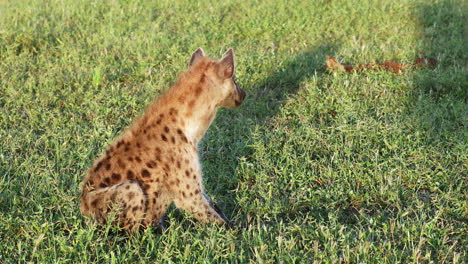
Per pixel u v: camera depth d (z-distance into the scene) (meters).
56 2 28.02
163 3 28.58
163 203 10.47
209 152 13.95
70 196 11.33
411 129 14.84
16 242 10.28
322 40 23.59
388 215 11.35
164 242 9.94
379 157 13.42
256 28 24.92
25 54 20.95
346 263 9.55
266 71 19.31
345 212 11.73
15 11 26.64
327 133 14.87
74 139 14.69
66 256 9.67
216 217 10.80
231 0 28.92
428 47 21.67
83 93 17.75
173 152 10.37
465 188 12.23
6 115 16.02
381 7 27.61
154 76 19.12
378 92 17.39
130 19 25.73
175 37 23.53
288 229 10.47
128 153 10.19
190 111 10.65
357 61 20.53
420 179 12.41
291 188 12.30
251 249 9.81
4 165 13.00
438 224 10.80
